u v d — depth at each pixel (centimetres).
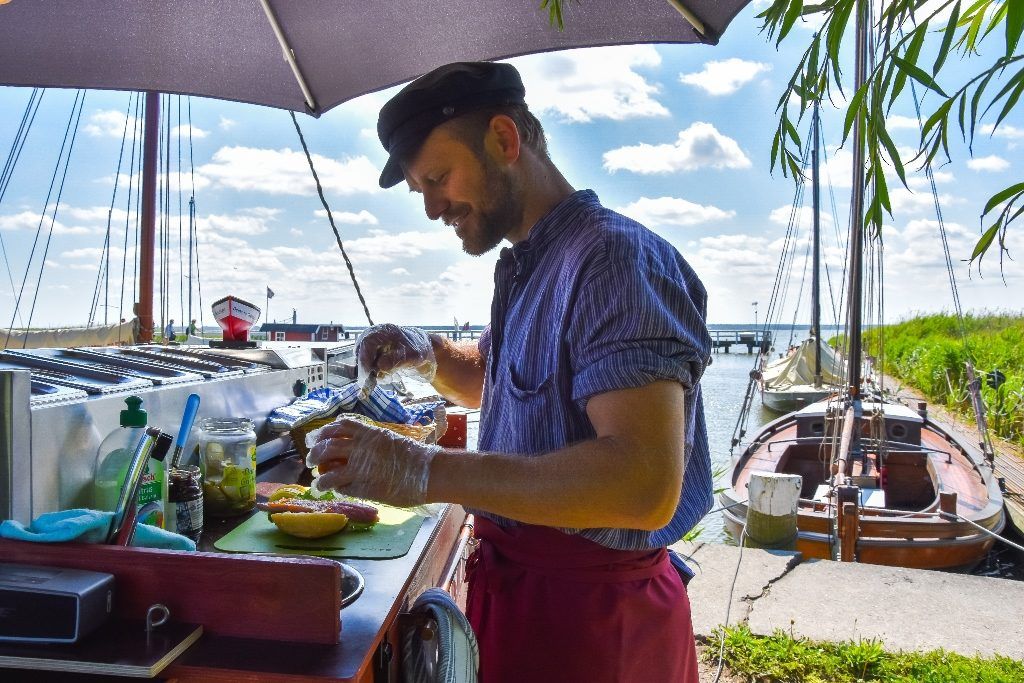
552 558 132
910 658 329
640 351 109
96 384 162
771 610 380
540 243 134
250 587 95
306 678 86
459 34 200
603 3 182
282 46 203
